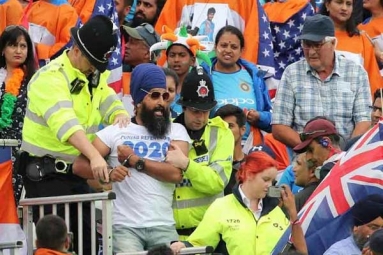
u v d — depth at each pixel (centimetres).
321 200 3306
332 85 3941
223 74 4003
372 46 4316
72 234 3175
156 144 3309
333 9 4288
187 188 3375
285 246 3125
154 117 3306
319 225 3297
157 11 4453
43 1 4097
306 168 3444
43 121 3238
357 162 3297
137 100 3319
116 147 3297
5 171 3238
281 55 4334
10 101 3588
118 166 3206
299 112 3922
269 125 3975
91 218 3178
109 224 3147
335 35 4297
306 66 3950
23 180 3303
